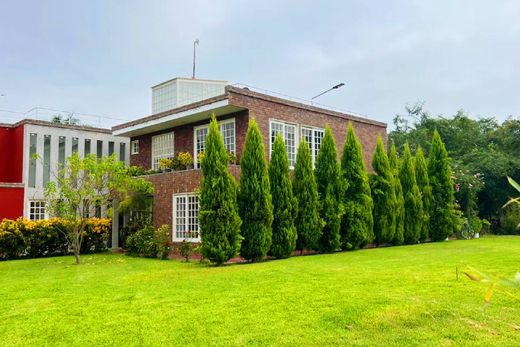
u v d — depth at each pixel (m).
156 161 21.73
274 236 14.46
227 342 5.12
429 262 11.59
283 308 6.58
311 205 15.56
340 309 6.41
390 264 11.41
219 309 6.62
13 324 6.09
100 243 19.31
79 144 22.53
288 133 18.48
